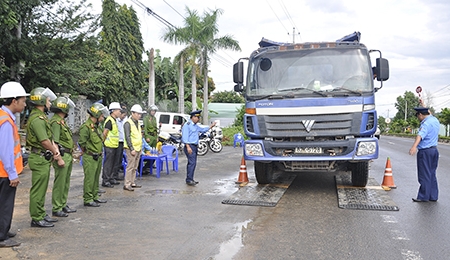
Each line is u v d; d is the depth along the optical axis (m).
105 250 4.87
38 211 5.80
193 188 9.28
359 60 8.32
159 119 23.16
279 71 8.54
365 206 7.24
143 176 11.20
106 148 9.39
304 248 5.02
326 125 8.00
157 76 38.28
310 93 8.07
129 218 6.43
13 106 5.08
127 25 28.58
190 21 28.75
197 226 5.98
